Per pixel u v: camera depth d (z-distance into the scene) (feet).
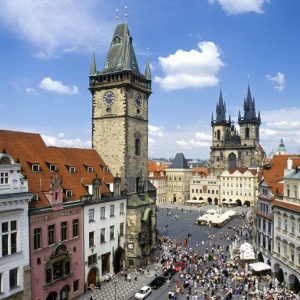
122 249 245.24
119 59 263.49
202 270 248.32
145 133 282.77
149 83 284.41
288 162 237.04
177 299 194.29
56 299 183.52
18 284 157.58
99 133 266.16
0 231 147.43
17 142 198.29
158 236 347.56
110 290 210.18
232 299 189.98
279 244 214.48
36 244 170.30
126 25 270.46
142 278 233.14
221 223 433.89
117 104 258.37
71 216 195.93
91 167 240.94
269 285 207.31
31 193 163.43
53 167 206.90
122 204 246.88
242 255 239.50
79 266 202.28
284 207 203.51
